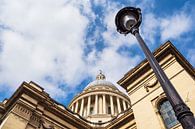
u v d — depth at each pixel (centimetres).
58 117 2794
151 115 2189
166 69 2391
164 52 2488
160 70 852
